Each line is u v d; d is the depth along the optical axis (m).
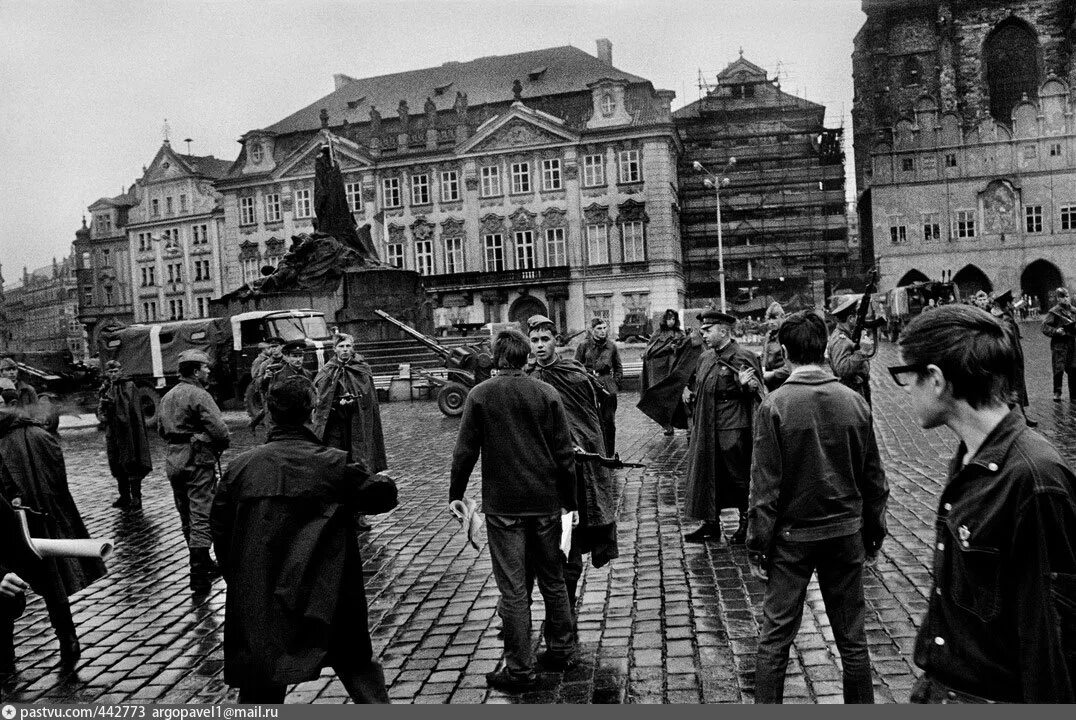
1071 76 79.44
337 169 39.03
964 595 2.78
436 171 70.19
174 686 5.96
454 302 68.94
